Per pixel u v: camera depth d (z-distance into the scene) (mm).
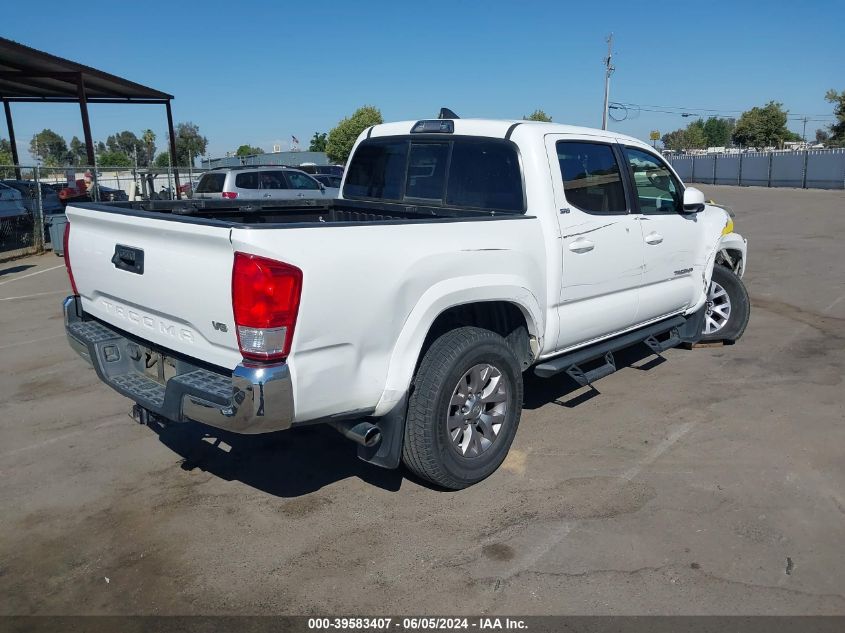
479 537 3605
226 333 3193
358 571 3334
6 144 72938
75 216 4195
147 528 3744
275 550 3521
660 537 3584
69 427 5145
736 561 3375
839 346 6969
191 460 4578
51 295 10516
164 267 3447
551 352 4680
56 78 18922
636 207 5277
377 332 3441
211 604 3113
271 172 17172
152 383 3873
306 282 3100
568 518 3775
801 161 39688
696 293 6176
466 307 4258
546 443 4738
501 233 4059
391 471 4391
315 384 3232
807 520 3738
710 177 48781
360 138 5781
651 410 5312
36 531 3730
